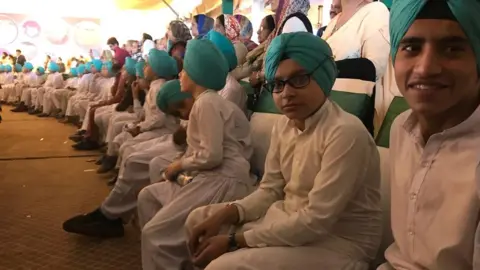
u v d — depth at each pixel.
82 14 16.02
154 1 12.63
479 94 1.08
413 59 1.05
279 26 3.43
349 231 1.54
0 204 3.79
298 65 1.51
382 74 2.40
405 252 1.20
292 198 1.63
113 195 3.03
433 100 1.04
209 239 1.61
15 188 4.30
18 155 5.86
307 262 1.46
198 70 2.40
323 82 1.53
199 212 1.86
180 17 9.70
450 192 1.09
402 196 1.21
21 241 2.99
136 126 4.08
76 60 12.91
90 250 2.87
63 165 5.30
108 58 8.25
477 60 1.01
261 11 6.53
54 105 10.13
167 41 5.32
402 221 1.21
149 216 2.48
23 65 12.80
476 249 0.99
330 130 1.51
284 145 1.70
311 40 1.53
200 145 2.32
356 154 1.47
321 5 5.14
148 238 2.21
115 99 6.21
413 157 1.20
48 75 10.98
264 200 1.75
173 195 2.36
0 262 2.66
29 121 9.35
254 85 3.29
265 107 2.97
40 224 3.31
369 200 1.57
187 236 1.89
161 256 2.19
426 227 1.13
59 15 15.78
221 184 2.29
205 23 5.41
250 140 2.57
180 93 2.72
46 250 2.85
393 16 1.09
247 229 1.67
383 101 2.34
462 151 1.08
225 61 2.48
